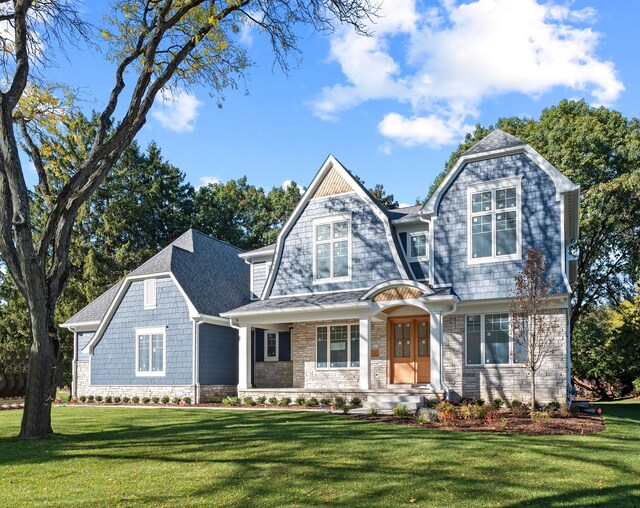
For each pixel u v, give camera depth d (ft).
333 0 46.68
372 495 25.40
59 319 113.50
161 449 36.65
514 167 61.62
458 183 64.54
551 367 57.98
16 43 43.16
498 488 26.32
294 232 76.43
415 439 38.37
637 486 26.40
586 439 38.81
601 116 109.19
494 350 61.41
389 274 68.28
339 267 72.23
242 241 171.73
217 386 79.61
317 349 74.38
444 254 64.08
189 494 25.85
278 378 83.35
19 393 108.78
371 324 71.26
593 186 97.04
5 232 43.39
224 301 84.43
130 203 144.66
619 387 107.76
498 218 61.77
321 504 24.17
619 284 105.91
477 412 49.34
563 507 23.61
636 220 96.78
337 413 55.98
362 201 71.77
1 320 108.47
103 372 84.69
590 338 105.81
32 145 51.31
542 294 52.16
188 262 85.35
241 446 36.81
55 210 43.83
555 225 58.70
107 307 90.79
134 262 137.28
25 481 28.71
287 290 75.51
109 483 27.96
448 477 28.25
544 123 111.55
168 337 79.36
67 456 34.91
